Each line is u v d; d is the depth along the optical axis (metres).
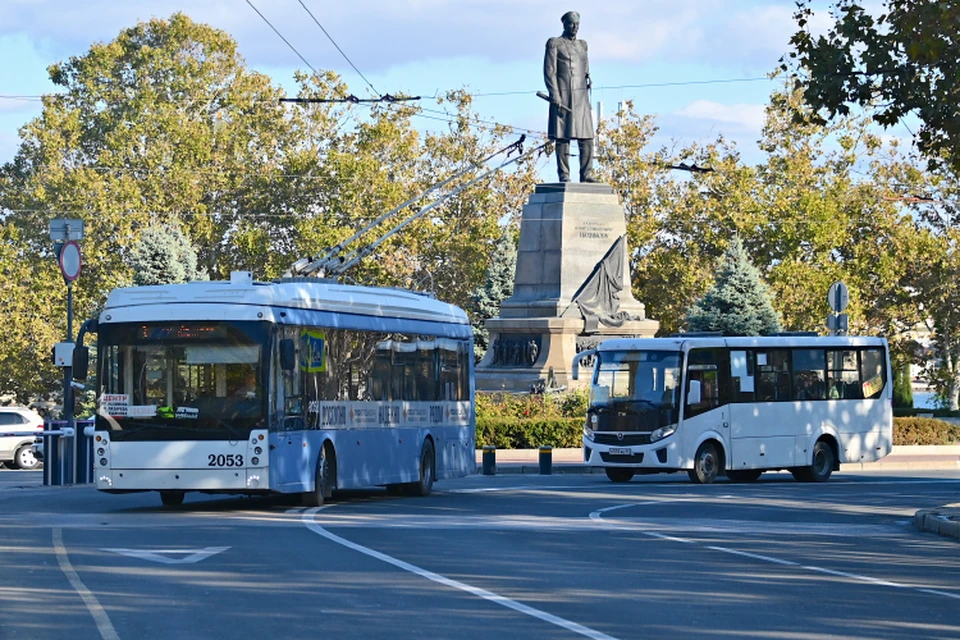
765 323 57.53
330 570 15.01
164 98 82.56
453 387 29.36
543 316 45.44
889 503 26.41
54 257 74.62
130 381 22.89
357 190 75.38
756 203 74.12
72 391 30.98
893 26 22.83
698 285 75.00
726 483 32.97
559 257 45.72
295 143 80.00
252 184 78.81
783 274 71.38
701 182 77.00
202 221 76.12
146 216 73.62
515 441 41.19
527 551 17.19
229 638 10.83
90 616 11.81
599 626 11.60
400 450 26.84
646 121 79.56
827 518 23.08
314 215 77.56
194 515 22.39
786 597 13.61
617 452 32.53
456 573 14.88
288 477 23.19
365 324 25.92
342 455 24.94
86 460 31.03
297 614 12.01
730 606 12.94
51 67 84.25
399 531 19.64
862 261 74.12
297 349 23.64
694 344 32.66
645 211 77.38
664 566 15.90
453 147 79.50
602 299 45.78
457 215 80.00
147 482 22.67
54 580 14.06
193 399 22.72
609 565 15.89
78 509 23.81
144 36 84.75
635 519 22.36
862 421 35.38
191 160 77.44
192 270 66.62
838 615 12.52
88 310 73.31
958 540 19.78
